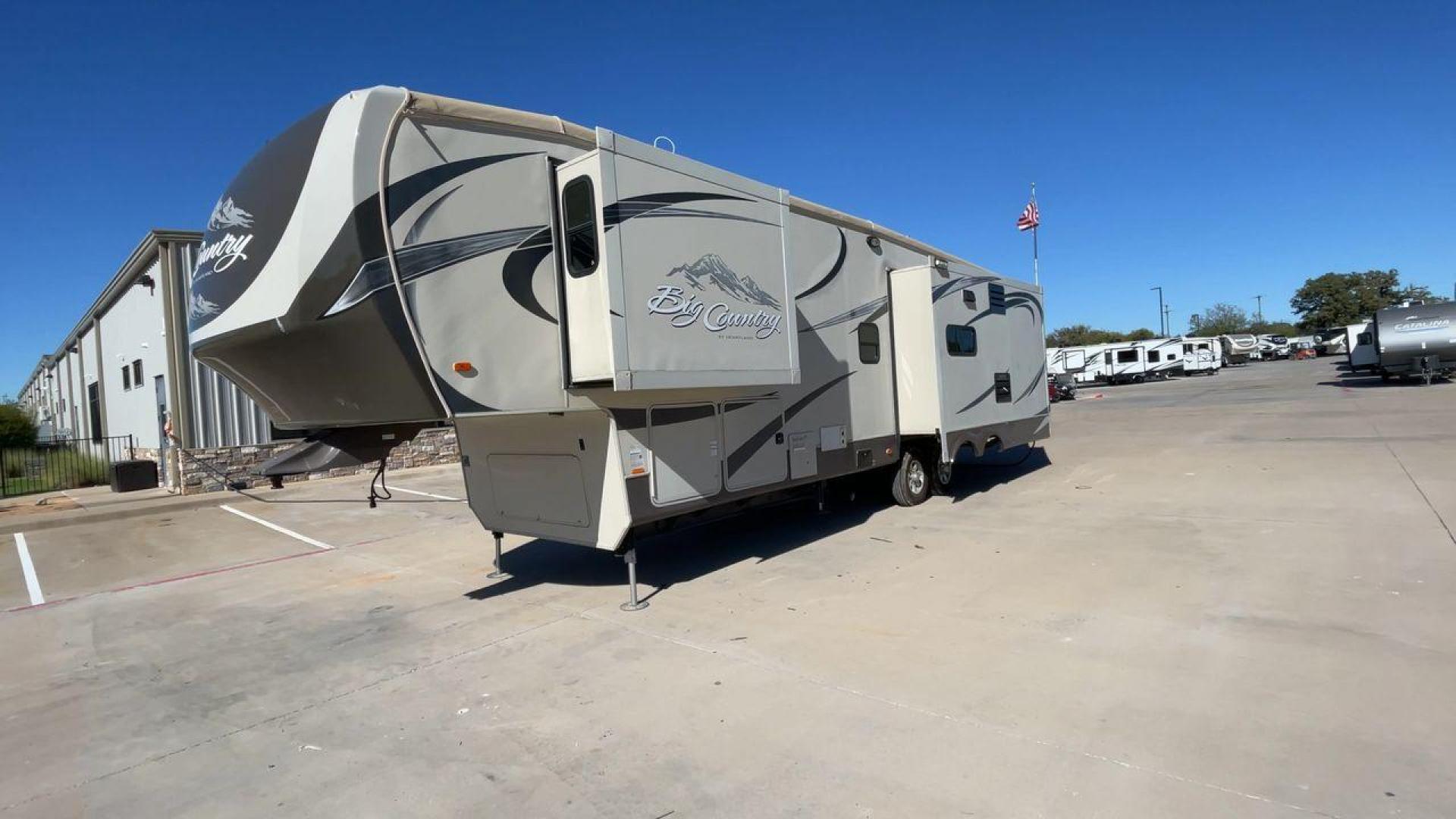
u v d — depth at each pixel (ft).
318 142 14.37
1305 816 8.64
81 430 82.48
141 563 26.76
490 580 21.77
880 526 25.96
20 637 18.62
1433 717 10.72
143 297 51.49
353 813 9.93
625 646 15.57
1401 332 77.56
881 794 9.60
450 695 13.64
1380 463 32.42
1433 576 17.02
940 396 27.58
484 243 15.62
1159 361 139.95
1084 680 12.57
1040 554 20.99
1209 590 16.93
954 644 14.56
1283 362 187.93
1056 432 56.44
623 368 15.81
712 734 11.49
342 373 15.03
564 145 17.39
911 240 29.89
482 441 20.84
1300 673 12.35
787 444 22.44
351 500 39.78
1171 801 9.07
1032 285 37.65
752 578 20.24
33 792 10.84
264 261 14.84
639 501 17.85
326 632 17.81
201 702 13.98
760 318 19.60
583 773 10.59
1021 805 9.18
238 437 46.26
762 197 19.92
